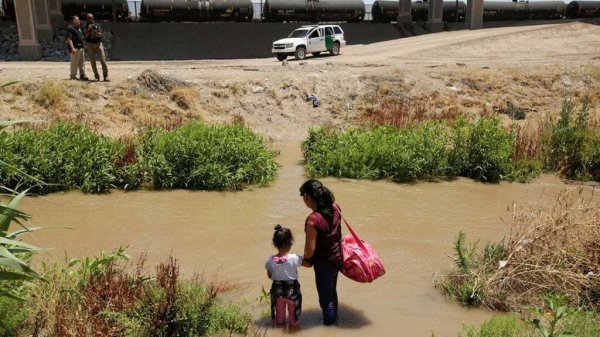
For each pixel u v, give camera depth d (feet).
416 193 34.37
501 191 35.24
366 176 37.81
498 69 67.87
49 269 17.76
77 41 53.06
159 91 54.44
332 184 36.45
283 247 16.70
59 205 30.53
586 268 19.34
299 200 32.42
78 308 15.05
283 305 16.58
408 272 21.65
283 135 53.78
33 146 33.78
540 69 68.69
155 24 125.39
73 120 46.88
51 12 117.39
